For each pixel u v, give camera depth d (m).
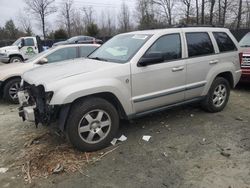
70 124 4.31
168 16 47.53
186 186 3.68
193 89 5.65
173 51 5.34
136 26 52.62
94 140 4.55
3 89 7.72
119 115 4.91
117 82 4.60
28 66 7.77
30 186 3.77
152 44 5.05
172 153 4.51
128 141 4.93
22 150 4.71
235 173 3.93
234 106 6.85
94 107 4.43
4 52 18.59
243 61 8.25
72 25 56.41
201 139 4.98
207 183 3.73
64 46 8.15
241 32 23.47
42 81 4.36
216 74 5.98
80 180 3.85
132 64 4.77
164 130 5.37
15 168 4.18
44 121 4.38
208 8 39.75
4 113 6.86
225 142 4.86
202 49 5.80
